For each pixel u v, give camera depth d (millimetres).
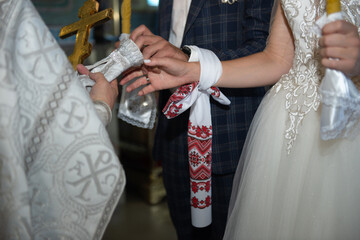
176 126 1215
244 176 889
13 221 476
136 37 932
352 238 691
